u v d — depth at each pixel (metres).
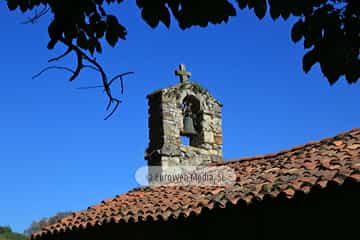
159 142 11.98
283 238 7.21
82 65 3.95
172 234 8.70
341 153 8.18
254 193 7.45
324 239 6.79
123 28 3.96
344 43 3.40
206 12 3.49
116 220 9.22
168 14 3.56
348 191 6.50
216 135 12.63
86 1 3.81
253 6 3.50
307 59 3.49
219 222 8.08
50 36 3.81
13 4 3.84
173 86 12.39
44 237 10.80
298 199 6.93
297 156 9.18
